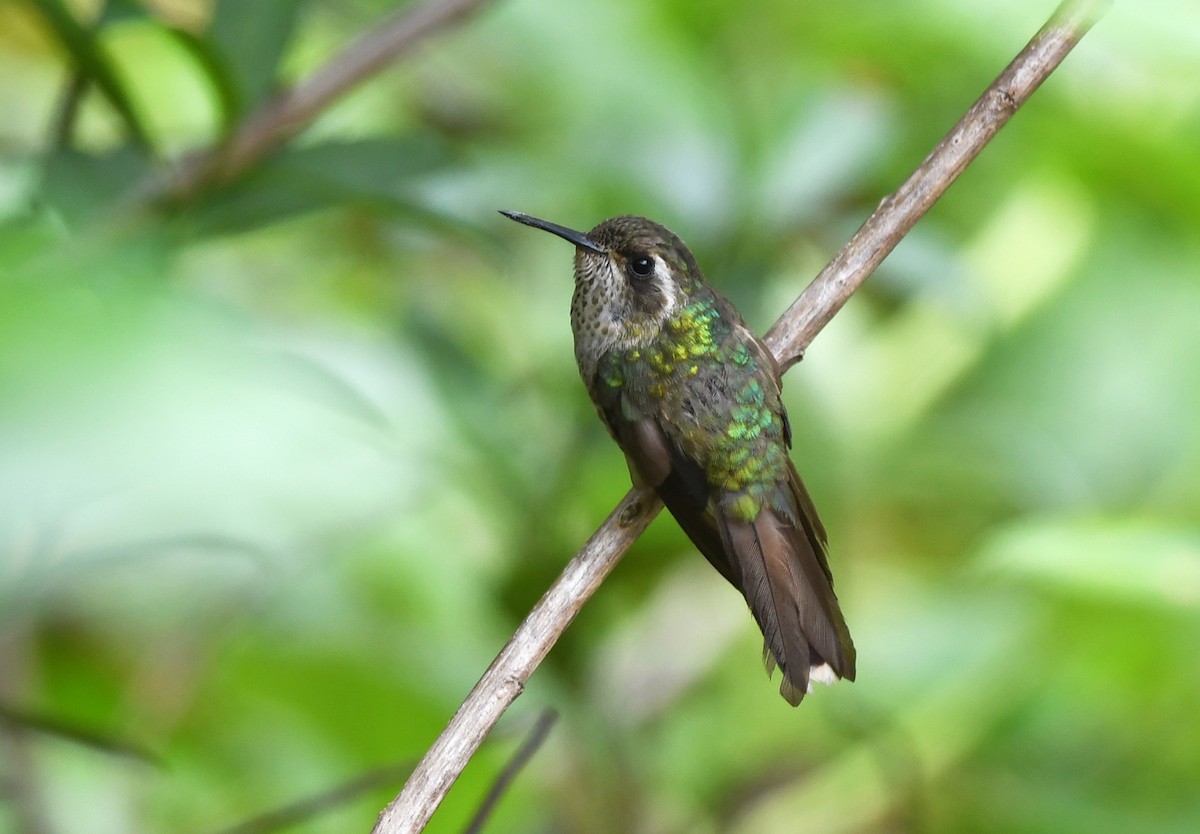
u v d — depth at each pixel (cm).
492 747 827
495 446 693
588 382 698
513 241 865
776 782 941
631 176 817
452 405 682
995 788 962
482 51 952
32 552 367
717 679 946
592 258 704
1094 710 1003
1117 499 1137
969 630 1003
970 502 1110
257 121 535
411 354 677
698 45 942
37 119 909
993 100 613
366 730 888
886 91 962
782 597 636
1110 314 1170
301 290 908
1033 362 1170
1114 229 1140
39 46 929
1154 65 887
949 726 970
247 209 524
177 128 870
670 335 674
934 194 627
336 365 606
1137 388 1166
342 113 949
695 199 791
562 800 810
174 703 814
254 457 161
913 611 1021
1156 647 972
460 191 627
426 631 885
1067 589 748
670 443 658
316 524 654
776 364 663
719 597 961
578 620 725
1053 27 616
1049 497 1124
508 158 860
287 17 548
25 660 656
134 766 802
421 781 475
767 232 787
